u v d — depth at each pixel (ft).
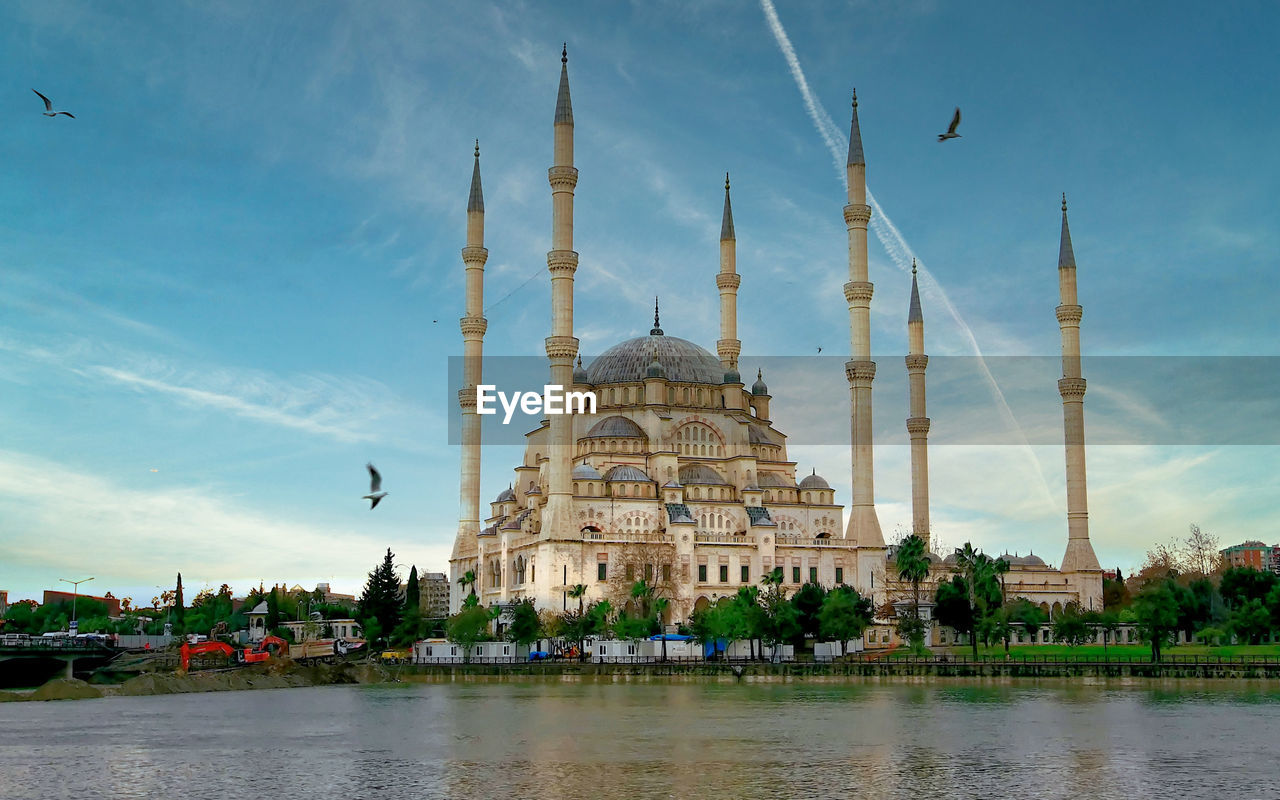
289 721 402.11
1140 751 317.63
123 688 541.34
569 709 433.89
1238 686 515.09
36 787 270.46
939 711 415.23
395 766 298.15
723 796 257.55
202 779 280.31
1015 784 271.08
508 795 259.39
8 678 601.21
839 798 255.29
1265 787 267.59
